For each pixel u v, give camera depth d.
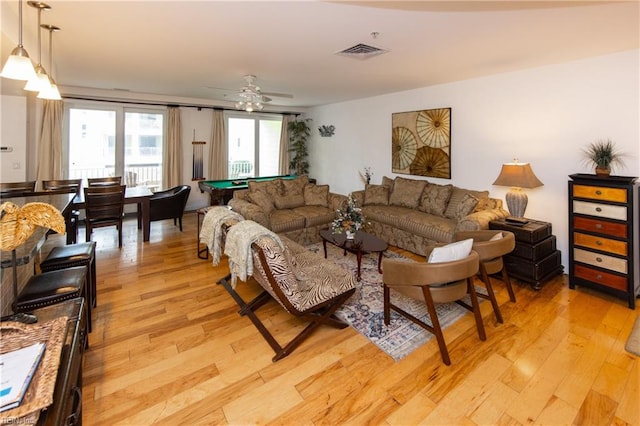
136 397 1.84
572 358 2.20
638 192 2.91
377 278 3.56
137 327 2.56
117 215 4.52
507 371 2.07
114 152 6.20
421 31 2.72
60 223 1.40
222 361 2.17
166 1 2.22
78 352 1.28
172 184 6.70
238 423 1.69
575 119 3.54
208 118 7.10
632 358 2.19
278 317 2.75
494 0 2.11
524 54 3.33
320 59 3.60
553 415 1.73
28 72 2.00
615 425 1.67
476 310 2.39
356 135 6.70
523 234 3.29
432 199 4.64
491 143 4.36
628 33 2.71
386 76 4.42
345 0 2.15
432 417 1.72
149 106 6.43
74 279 1.98
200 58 3.61
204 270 3.76
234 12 2.38
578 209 3.15
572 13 2.32
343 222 3.80
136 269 3.76
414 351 2.29
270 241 2.20
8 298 2.01
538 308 2.89
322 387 1.94
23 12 2.39
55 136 5.44
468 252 2.37
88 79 4.80
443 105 4.94
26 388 0.87
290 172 8.33
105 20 2.54
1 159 4.89
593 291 3.22
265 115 7.88
